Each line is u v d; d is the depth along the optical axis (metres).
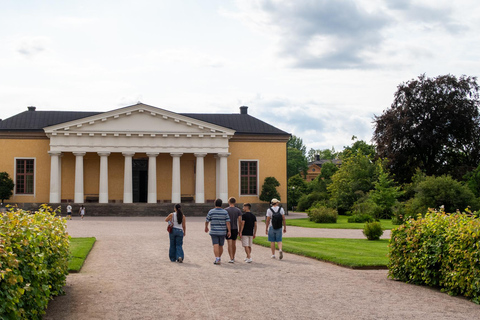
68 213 52.25
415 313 10.88
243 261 19.27
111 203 55.88
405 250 14.76
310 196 78.62
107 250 23.08
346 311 10.97
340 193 65.19
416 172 62.38
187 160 62.97
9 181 57.06
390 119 66.12
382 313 10.84
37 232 10.40
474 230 12.33
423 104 65.75
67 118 62.38
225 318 10.31
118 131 57.41
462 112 64.38
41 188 59.03
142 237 30.08
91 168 61.25
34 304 9.44
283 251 22.95
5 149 58.88
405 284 14.45
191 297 12.29
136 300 11.97
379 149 69.12
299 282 14.50
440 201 46.97
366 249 23.67
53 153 57.00
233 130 59.34
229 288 13.46
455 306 11.62
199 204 56.50
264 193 61.22
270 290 13.23
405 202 55.50
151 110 57.97
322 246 24.86
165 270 16.73
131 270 16.75
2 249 7.61
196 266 17.77
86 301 11.87
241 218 18.83
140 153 61.66
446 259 13.26
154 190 58.19
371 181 65.38
